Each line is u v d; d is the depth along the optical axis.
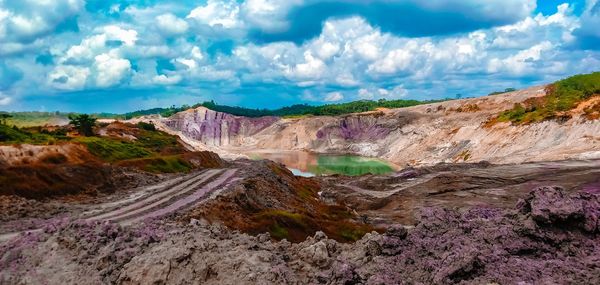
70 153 86.00
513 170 100.75
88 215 43.03
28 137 97.19
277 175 88.06
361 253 17.92
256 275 16.44
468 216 19.72
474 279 14.05
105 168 66.88
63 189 56.81
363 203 86.69
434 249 16.75
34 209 44.34
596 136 123.56
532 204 16.91
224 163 120.25
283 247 20.77
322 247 19.08
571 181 82.69
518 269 14.21
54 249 22.23
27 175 55.09
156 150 125.00
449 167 121.62
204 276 17.00
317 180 124.12
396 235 18.12
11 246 24.66
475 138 169.88
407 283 14.81
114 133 130.50
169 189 61.44
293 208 62.66
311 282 16.91
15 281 20.39
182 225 25.42
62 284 18.98
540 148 134.38
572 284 12.98
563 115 142.38
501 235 16.19
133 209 46.47
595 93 175.50
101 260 19.50
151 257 18.12
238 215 49.09
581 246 15.42
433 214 19.34
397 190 96.69
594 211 16.41
